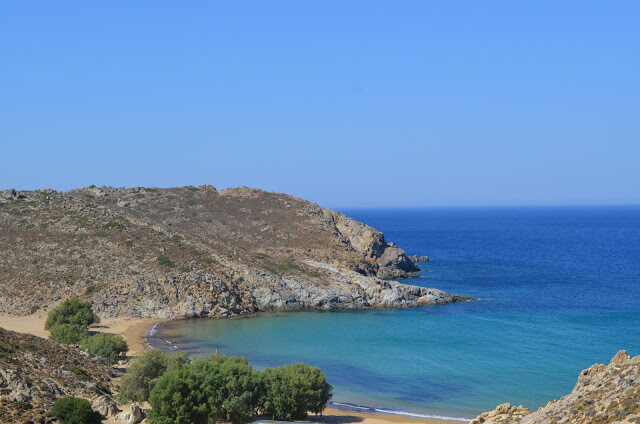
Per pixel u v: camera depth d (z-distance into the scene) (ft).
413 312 396.16
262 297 406.41
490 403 216.74
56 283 377.50
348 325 355.15
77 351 231.50
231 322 362.94
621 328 339.57
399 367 264.31
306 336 326.03
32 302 356.59
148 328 339.57
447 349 295.89
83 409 147.43
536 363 268.62
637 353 283.18
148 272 394.11
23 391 155.94
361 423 190.08
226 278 409.90
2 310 346.54
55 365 193.26
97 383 193.36
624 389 112.06
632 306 409.49
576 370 256.93
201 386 172.24
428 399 221.05
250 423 180.65
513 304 420.36
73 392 171.01
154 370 194.49
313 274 449.06
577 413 113.91
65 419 145.38
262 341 313.94
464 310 400.67
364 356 283.38
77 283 380.58
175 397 164.04
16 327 313.73
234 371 191.72
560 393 226.99
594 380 122.93
